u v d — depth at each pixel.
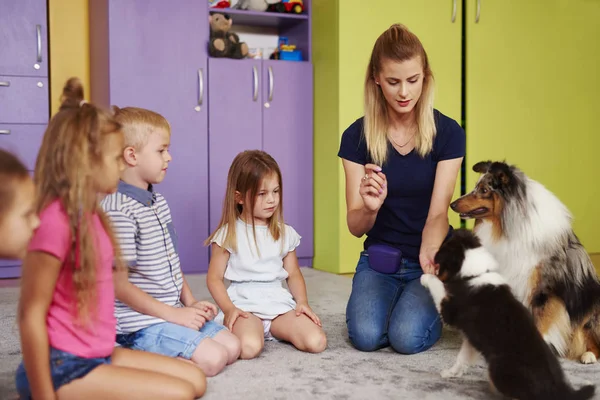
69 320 1.40
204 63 3.72
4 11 3.57
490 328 1.55
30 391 1.40
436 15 3.87
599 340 2.03
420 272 2.25
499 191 2.03
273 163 2.17
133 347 1.81
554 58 4.16
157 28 3.60
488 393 1.64
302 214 4.00
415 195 2.22
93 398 1.40
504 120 4.07
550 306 1.98
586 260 2.05
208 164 3.77
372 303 2.12
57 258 1.35
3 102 3.59
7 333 2.27
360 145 2.28
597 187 4.34
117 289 1.75
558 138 4.21
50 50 3.87
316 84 3.96
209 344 1.80
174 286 1.94
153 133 1.88
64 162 1.38
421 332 2.02
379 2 3.74
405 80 2.03
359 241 3.77
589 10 4.23
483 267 1.66
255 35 4.25
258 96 3.85
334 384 1.72
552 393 1.41
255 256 2.18
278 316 2.17
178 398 1.45
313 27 3.99
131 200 1.84
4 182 1.25
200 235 3.76
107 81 3.57
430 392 1.65
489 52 4.00
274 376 1.79
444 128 2.20
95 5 3.78
